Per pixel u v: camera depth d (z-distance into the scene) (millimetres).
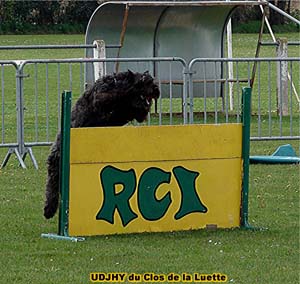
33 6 67062
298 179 15828
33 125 24031
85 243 10961
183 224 11680
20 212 13094
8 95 32312
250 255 10469
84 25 67750
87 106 11695
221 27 26281
